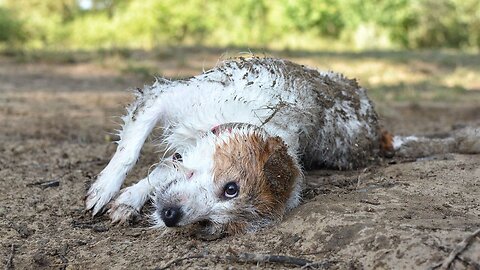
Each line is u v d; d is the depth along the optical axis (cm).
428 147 154
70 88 288
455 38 576
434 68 395
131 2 555
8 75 317
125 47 435
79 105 242
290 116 119
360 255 94
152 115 121
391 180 127
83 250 106
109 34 502
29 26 491
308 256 96
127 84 306
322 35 525
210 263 97
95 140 179
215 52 411
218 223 103
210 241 104
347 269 92
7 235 111
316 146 132
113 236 110
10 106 231
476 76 375
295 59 392
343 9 527
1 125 194
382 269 91
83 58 379
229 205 102
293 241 99
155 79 131
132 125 122
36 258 103
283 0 519
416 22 561
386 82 346
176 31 508
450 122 233
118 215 115
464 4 581
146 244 106
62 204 123
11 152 159
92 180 134
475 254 90
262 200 103
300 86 124
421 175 130
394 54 444
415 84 342
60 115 218
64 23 542
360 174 134
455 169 133
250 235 102
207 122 114
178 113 120
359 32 518
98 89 288
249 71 122
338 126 134
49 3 596
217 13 519
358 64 390
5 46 443
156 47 439
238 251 99
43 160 152
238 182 102
